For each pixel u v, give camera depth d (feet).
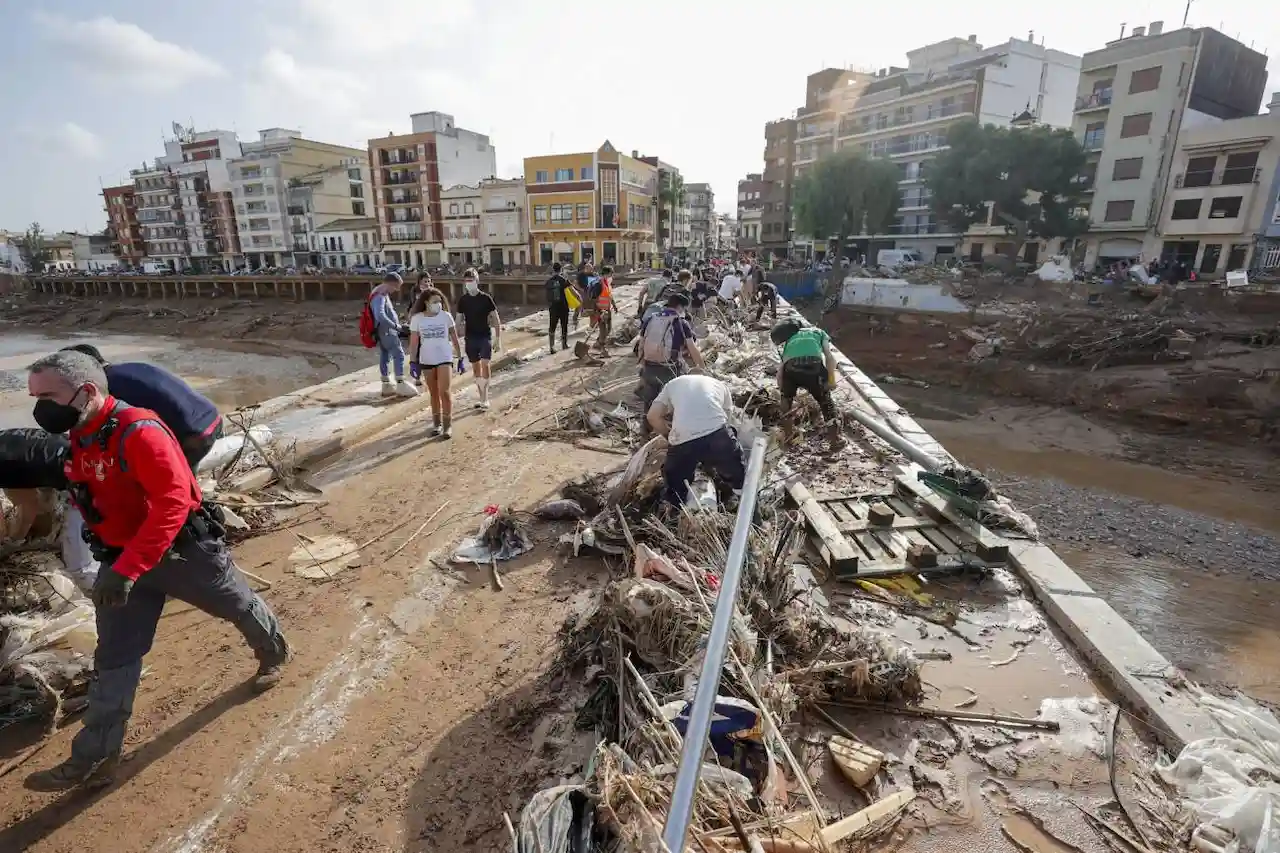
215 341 133.80
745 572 11.92
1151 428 63.67
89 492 8.52
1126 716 10.27
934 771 9.09
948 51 194.70
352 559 15.35
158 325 155.94
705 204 309.83
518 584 14.12
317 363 109.50
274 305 165.17
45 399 8.04
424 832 8.25
